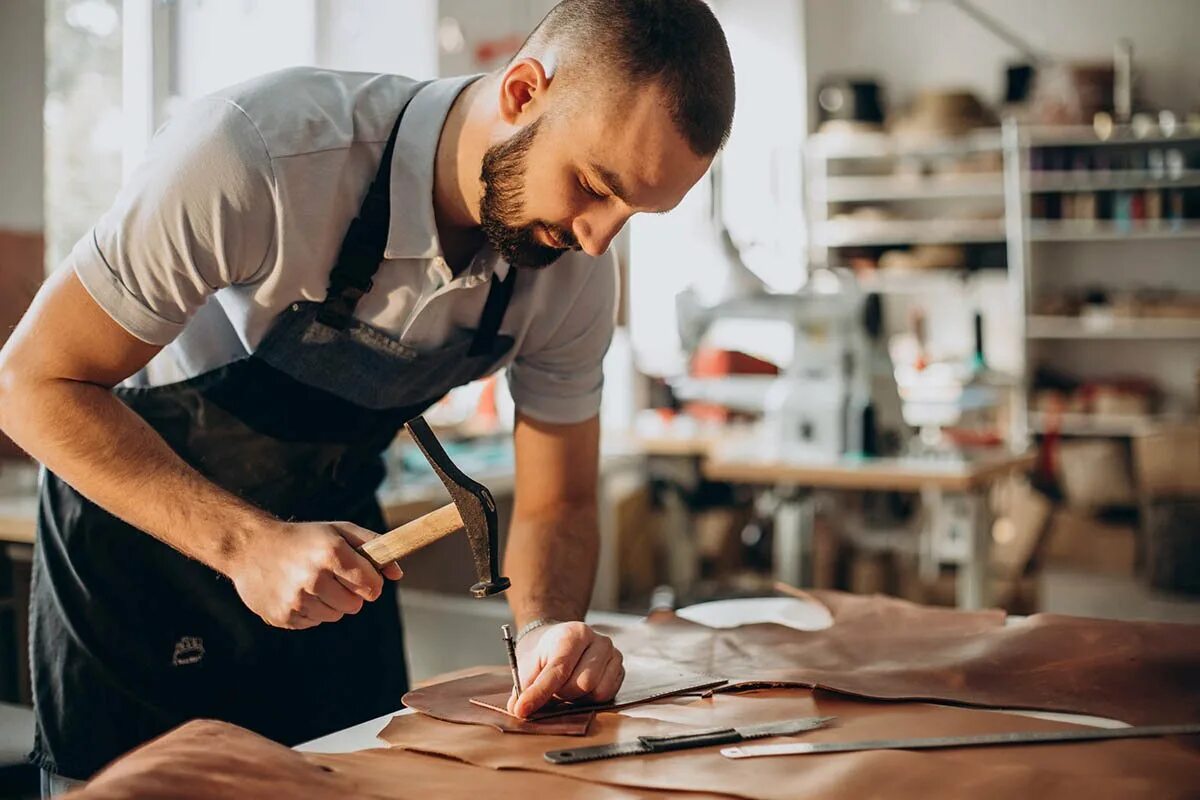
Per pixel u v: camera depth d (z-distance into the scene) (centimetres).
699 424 571
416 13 548
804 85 778
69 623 164
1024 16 766
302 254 145
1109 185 715
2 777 181
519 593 168
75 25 376
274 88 144
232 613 169
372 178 148
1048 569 683
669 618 163
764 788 102
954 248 747
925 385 526
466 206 148
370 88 152
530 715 123
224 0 440
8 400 138
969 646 144
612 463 482
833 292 395
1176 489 641
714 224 401
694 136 125
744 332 736
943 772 105
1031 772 105
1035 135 720
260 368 159
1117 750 113
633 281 742
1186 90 739
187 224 134
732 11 789
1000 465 401
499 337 168
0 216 346
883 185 763
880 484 389
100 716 165
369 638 185
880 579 454
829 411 404
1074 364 766
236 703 172
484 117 143
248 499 166
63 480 155
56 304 136
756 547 569
